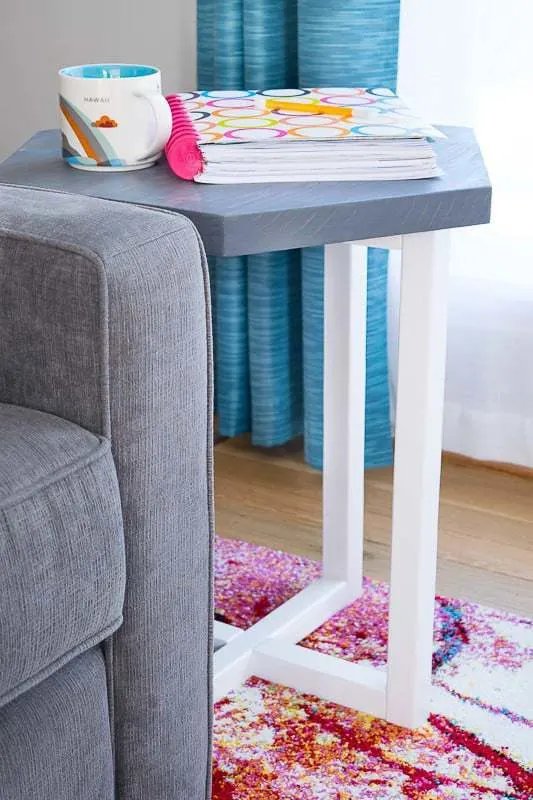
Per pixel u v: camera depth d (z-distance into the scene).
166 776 1.11
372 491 2.03
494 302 1.99
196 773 1.15
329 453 1.59
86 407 1.00
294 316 2.10
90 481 0.96
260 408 2.12
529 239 1.93
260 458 2.16
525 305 1.97
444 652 1.54
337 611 1.65
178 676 1.10
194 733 1.14
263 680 1.50
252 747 1.36
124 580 1.01
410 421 1.29
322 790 1.29
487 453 2.08
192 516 1.08
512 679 1.48
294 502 1.99
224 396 2.16
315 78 1.83
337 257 1.48
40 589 0.92
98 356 0.98
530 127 1.87
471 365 2.04
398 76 1.94
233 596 1.69
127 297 0.98
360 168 1.20
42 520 0.92
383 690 1.40
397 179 1.20
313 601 1.61
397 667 1.38
